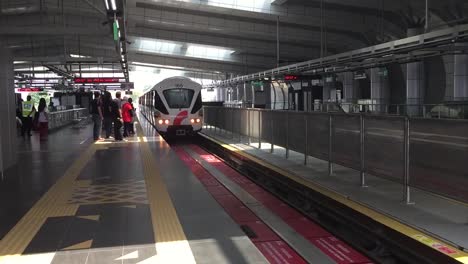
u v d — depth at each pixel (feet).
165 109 78.89
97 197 27.04
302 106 151.64
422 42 55.57
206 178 41.60
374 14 101.55
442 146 21.44
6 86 37.73
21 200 26.37
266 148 53.78
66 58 138.31
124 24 63.46
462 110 69.46
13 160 39.47
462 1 75.92
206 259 17.04
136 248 18.16
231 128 70.23
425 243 17.89
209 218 22.47
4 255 17.46
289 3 99.60
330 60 83.15
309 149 38.60
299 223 26.94
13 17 118.21
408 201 24.71
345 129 31.81
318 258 19.49
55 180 32.58
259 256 17.40
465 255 16.49
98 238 19.40
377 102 126.62
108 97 62.59
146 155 46.14
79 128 91.50
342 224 24.75
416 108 97.09
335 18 101.65
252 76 138.62
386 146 26.50
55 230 20.56
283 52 143.13
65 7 104.78
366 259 20.43
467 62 87.04
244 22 118.42
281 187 35.22
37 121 81.66
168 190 28.96
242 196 32.86
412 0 82.84
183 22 115.65
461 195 20.26
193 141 83.25
